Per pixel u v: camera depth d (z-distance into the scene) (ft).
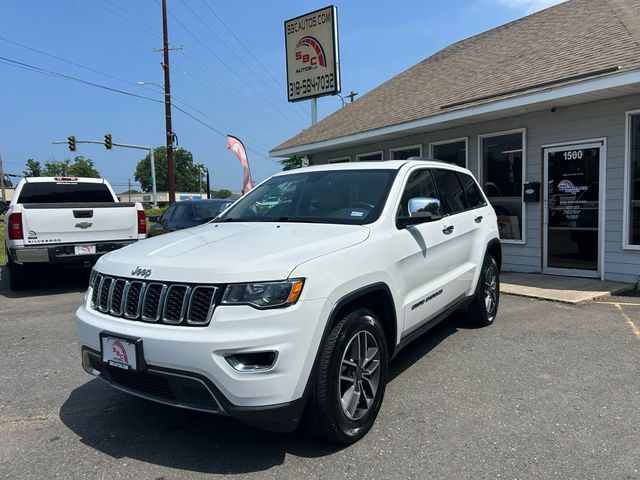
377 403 11.05
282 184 15.25
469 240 16.87
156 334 9.10
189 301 9.11
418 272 13.11
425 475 9.16
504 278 28.37
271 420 8.95
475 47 44.60
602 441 10.22
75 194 32.96
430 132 36.24
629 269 25.61
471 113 29.78
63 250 27.35
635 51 24.56
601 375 13.70
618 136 25.52
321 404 9.54
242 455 10.00
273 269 9.20
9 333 19.53
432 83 40.96
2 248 55.47
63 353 16.87
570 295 23.06
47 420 11.76
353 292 10.25
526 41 37.45
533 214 29.78
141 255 10.69
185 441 10.61
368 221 12.04
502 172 31.76
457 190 17.28
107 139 99.60
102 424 11.48
